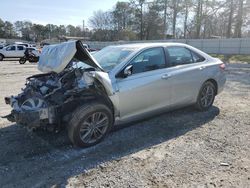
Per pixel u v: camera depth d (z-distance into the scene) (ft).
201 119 17.81
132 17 228.84
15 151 13.02
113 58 15.34
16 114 13.15
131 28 230.68
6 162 11.96
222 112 19.49
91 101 13.60
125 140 14.39
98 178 10.75
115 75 14.03
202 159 12.27
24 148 13.35
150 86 15.15
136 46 16.03
